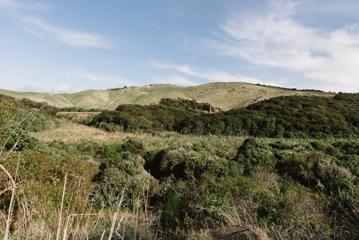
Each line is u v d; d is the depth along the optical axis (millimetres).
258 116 45250
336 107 48312
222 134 44000
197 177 16328
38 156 9750
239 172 16516
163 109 60062
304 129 41188
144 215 5180
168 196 9117
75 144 27844
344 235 4672
